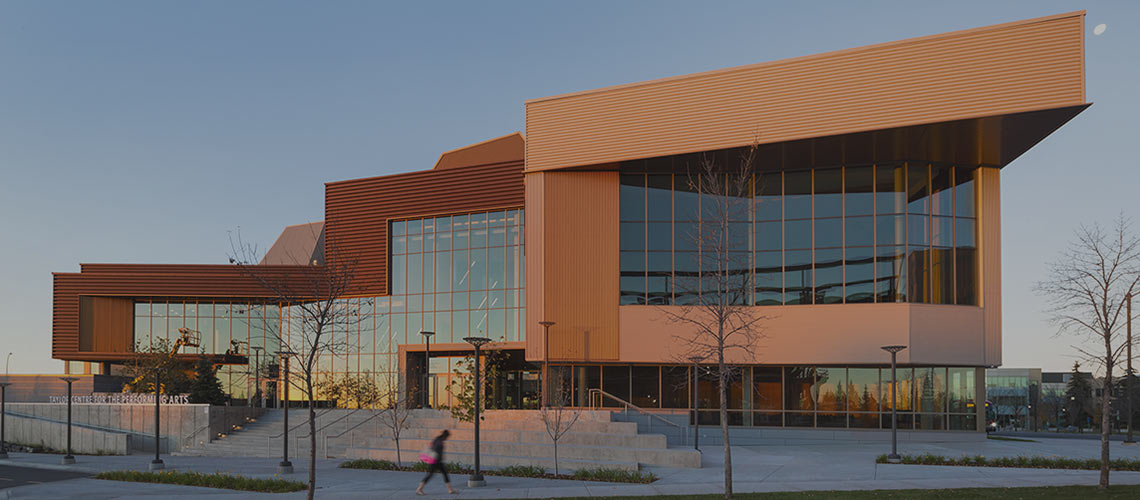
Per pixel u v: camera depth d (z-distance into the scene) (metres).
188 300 51.34
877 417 35.12
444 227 44.25
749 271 36.69
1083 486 20.12
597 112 36.75
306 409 43.22
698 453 25.70
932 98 30.48
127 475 27.12
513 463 26.72
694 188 37.50
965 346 34.84
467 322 42.88
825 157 34.91
